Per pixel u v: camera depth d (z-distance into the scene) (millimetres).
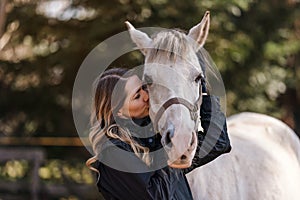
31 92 13227
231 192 4359
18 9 12680
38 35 12734
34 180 10555
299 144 5695
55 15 12555
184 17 11430
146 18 11531
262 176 4660
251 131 5363
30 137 13297
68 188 10664
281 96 14859
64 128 13250
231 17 12086
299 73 14453
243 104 12852
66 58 12461
